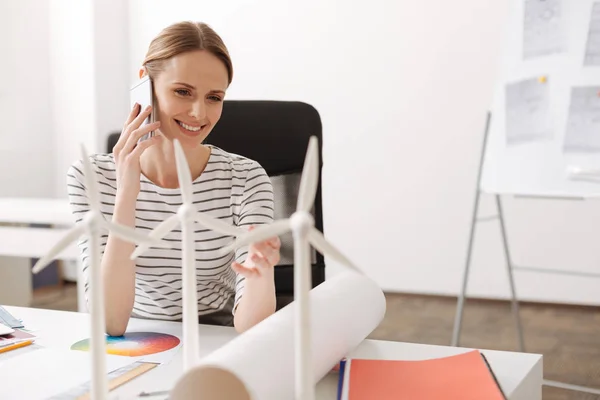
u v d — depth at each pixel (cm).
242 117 172
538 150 264
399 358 105
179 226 145
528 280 413
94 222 60
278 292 171
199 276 149
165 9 471
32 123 469
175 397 71
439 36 416
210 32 133
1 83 447
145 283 149
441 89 418
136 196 133
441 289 430
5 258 339
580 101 257
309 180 56
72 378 94
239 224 149
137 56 481
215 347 115
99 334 62
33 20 466
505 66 278
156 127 133
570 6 263
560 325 368
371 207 438
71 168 147
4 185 452
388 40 426
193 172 149
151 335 120
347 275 113
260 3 449
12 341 112
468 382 88
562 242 405
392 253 437
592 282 401
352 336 100
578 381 282
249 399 75
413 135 426
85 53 464
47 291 459
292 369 82
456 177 420
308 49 442
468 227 421
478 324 371
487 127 277
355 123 437
